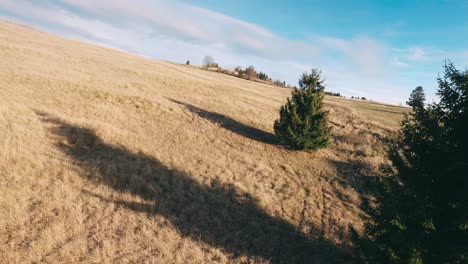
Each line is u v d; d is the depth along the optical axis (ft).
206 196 46.65
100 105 82.12
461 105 25.43
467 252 23.71
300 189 54.03
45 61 126.52
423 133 26.89
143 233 35.88
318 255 36.88
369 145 81.51
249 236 38.75
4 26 211.20
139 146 59.57
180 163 56.18
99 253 31.50
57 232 33.17
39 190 40.01
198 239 36.52
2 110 60.95
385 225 28.25
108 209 39.04
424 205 25.72
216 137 76.43
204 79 178.91
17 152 46.98
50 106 73.82
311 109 71.61
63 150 52.01
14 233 32.48
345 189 55.57
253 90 173.88
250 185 52.37
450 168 24.49
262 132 86.58
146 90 113.09
